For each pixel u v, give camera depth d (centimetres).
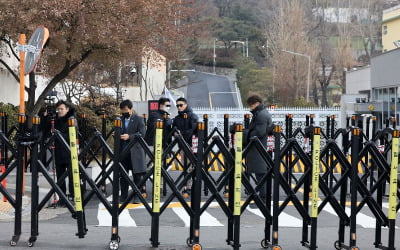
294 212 1455
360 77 5494
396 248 1030
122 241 1053
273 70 8056
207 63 12538
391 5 9644
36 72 2539
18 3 2103
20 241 1020
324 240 1101
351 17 9525
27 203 1444
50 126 1425
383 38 8788
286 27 7844
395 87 3781
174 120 1666
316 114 3134
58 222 1288
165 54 2870
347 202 1614
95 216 1379
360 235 1171
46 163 1419
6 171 976
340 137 3067
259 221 1330
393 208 939
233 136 1314
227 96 8656
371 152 959
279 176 938
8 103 2528
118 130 948
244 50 11956
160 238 1098
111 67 2877
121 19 2247
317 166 918
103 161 1625
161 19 2530
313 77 7700
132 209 1475
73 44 2288
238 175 923
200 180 934
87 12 2186
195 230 937
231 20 12875
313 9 9850
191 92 8981
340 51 8088
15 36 2177
